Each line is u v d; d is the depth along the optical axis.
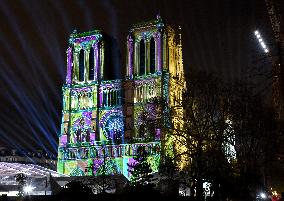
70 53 156.75
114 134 142.25
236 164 72.31
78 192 57.09
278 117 69.31
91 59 155.25
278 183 82.00
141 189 57.38
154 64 144.38
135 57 147.38
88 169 131.12
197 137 76.50
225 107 77.69
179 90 139.12
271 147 71.94
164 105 96.56
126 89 144.75
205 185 79.06
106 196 56.66
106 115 145.62
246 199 67.06
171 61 145.62
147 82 142.00
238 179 68.00
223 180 67.44
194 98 83.88
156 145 119.50
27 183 93.94
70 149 144.75
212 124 77.31
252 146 72.88
